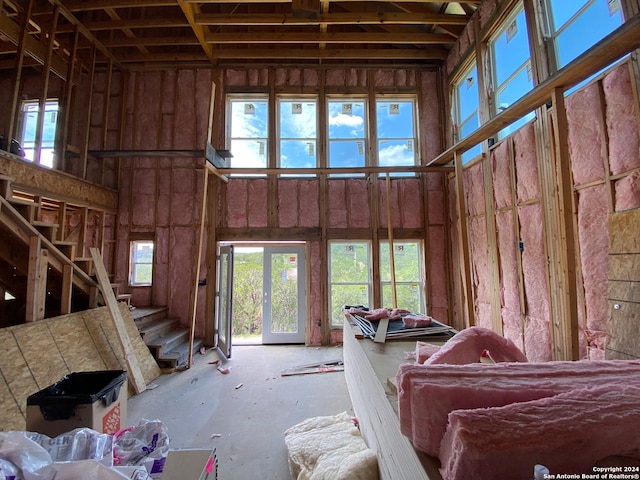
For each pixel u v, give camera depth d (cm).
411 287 554
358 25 551
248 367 416
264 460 218
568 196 223
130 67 557
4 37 401
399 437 100
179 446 237
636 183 228
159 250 535
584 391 71
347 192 555
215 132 546
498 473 59
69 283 335
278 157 558
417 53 543
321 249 544
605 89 250
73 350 302
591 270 262
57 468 104
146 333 418
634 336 211
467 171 475
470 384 78
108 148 548
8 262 312
